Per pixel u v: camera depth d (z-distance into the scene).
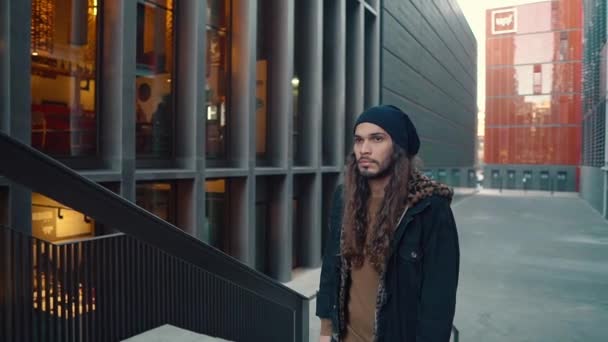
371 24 19.44
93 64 8.06
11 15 6.20
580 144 52.09
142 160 9.26
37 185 2.39
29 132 6.49
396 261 1.62
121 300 3.48
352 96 17.81
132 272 3.57
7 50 6.16
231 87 11.82
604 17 33.03
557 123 53.28
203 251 3.87
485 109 57.03
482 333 8.88
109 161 8.16
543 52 53.88
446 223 1.61
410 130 1.70
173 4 9.84
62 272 3.05
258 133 13.05
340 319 1.82
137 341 3.59
